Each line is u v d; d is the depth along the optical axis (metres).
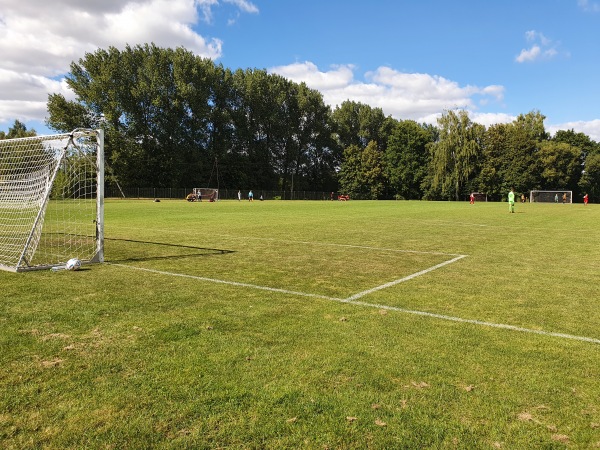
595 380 3.66
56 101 59.03
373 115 95.62
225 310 5.59
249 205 44.78
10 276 7.62
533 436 2.84
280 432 2.85
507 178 73.69
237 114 77.50
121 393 3.32
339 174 91.12
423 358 4.07
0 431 2.83
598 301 6.25
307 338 4.57
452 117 72.06
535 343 4.51
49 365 3.82
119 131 62.38
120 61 64.81
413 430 2.89
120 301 5.97
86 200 10.52
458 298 6.38
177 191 68.56
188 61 67.56
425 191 80.06
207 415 3.04
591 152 80.06
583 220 24.16
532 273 8.38
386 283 7.38
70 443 2.71
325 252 11.04
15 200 10.74
